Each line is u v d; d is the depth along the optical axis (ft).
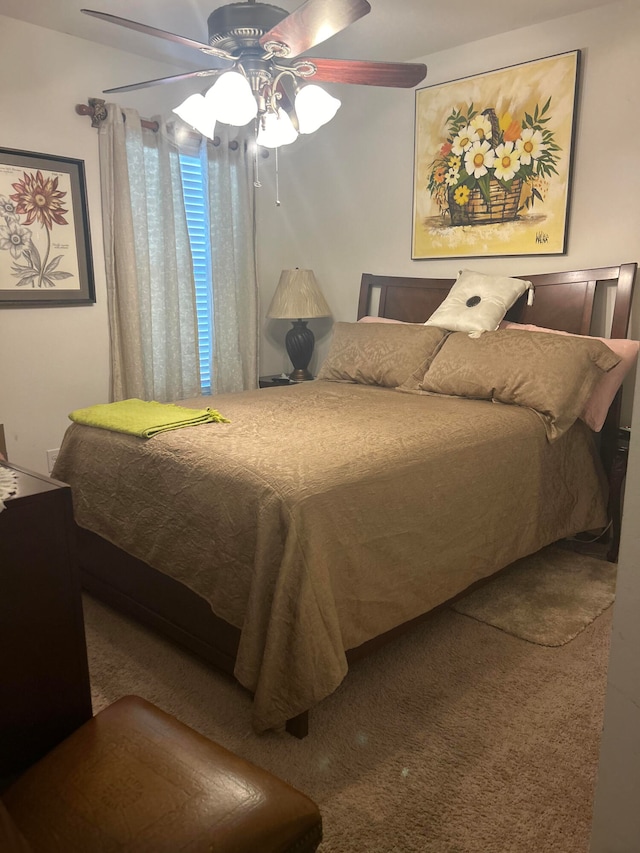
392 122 12.44
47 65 10.60
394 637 6.77
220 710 6.28
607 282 10.08
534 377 8.80
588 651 7.32
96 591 8.41
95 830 3.17
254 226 13.70
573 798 5.19
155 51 11.53
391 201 12.74
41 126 10.68
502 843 4.77
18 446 11.11
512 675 6.87
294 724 5.89
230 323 13.57
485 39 10.93
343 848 4.72
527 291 10.71
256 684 5.76
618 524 9.55
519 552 8.36
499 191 11.14
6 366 10.80
